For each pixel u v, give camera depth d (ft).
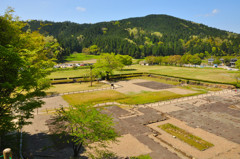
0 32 57.88
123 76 287.69
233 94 171.12
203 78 260.83
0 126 54.85
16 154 67.15
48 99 154.92
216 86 206.49
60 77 269.23
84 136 60.39
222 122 104.83
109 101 150.92
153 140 84.12
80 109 62.23
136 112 122.62
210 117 112.68
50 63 80.28
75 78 257.75
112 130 63.57
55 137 84.84
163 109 129.08
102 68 248.11
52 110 124.98
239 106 133.90
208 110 125.80
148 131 93.61
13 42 59.47
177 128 96.94
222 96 164.55
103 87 210.38
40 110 125.08
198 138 85.87
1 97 53.93
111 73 259.60
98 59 266.16
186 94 174.50
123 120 108.06
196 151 75.20
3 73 50.93
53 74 303.07
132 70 386.93
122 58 420.36
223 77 269.03
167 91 188.85
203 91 188.24
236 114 117.29
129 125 100.68
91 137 59.41
